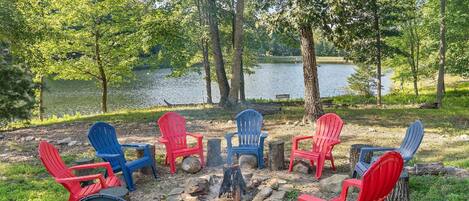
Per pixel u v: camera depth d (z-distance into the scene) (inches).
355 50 714.8
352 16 422.9
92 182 238.4
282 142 279.3
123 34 747.4
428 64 853.2
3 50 556.7
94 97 1298.0
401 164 157.8
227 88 660.7
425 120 501.4
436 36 785.6
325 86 1464.1
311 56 450.9
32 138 414.6
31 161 317.4
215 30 649.0
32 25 588.7
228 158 281.9
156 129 458.6
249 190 229.9
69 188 193.0
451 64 798.5
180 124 302.2
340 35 413.1
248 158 283.3
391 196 194.2
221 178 250.8
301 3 380.2
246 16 690.8
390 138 387.5
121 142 387.2
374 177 150.7
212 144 292.4
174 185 253.1
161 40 729.6
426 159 304.5
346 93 1189.1
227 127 457.7
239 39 588.7
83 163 236.1
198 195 226.4
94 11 703.1
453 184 221.1
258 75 1935.3
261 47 819.4
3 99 489.7
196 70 812.6
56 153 209.5
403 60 915.4
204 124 479.5
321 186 232.8
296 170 272.8
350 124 472.7
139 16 740.0
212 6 635.5
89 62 751.1
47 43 692.7
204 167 290.5
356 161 251.3
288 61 2682.1
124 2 725.3
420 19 821.9
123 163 242.1
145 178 268.1
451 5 730.2
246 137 298.5
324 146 269.0
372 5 601.6
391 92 1049.5
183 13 729.0
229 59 851.4
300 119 496.1
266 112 557.9
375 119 510.9
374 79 974.4
